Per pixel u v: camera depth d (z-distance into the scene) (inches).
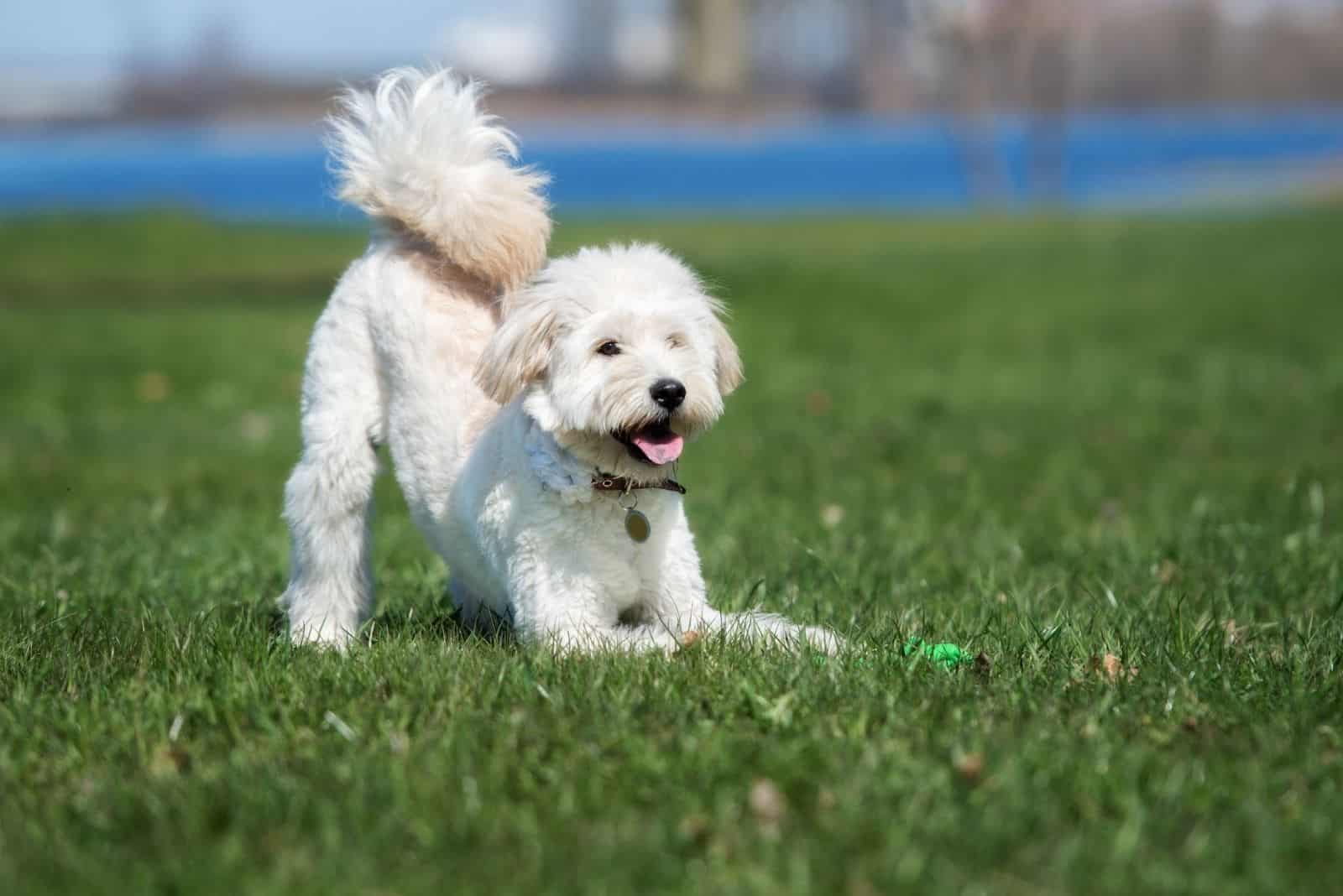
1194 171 2628.0
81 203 1567.4
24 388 614.2
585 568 225.0
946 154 2942.9
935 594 273.0
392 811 161.3
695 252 1196.5
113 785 170.9
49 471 436.8
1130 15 3880.4
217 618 247.9
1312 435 480.1
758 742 181.5
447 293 250.1
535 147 3137.3
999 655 219.0
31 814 166.1
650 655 210.5
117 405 581.3
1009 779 167.2
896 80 3713.1
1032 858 150.5
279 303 947.3
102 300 972.6
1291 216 1518.2
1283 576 283.4
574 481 221.9
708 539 330.0
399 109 254.1
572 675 202.8
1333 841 154.3
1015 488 402.9
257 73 3838.6
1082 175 2674.7
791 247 1250.6
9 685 210.5
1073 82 3545.8
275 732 188.1
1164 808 162.7
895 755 174.7
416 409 243.6
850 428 517.0
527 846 154.9
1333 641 229.6
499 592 243.1
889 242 1321.4
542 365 223.0
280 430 522.6
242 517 360.8
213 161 2753.4
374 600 265.1
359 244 1295.5
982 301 905.5
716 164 2682.1
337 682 205.5
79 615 253.8
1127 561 301.1
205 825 160.9
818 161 2829.7
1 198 1914.4
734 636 222.8
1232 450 460.4
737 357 242.5
